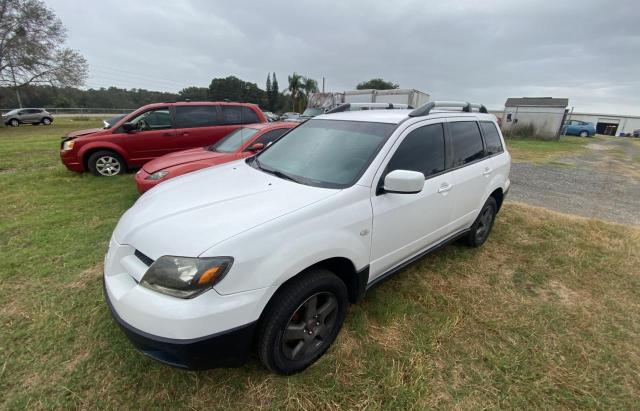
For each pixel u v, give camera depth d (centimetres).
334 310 229
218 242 174
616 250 412
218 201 218
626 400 208
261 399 200
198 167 490
